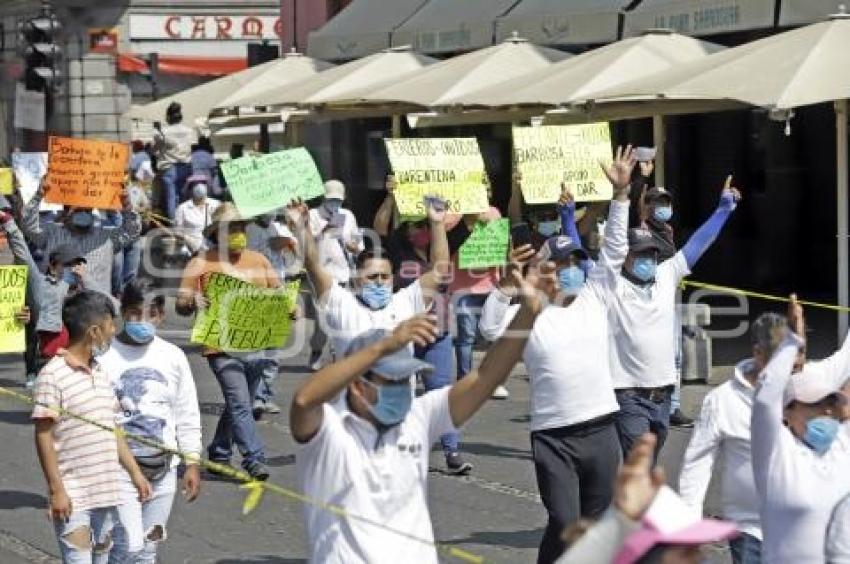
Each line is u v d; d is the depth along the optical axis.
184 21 42.62
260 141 27.52
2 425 14.79
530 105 18.34
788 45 15.45
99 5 41.50
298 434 6.09
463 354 14.46
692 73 15.91
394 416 6.14
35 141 42.44
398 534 6.16
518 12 22.61
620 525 4.61
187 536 10.98
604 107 17.89
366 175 28.28
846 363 7.80
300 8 31.17
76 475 8.21
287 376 17.17
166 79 42.59
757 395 6.79
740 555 7.76
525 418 14.58
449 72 20.38
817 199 21.45
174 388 8.95
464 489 12.10
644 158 13.09
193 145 27.47
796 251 21.73
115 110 41.72
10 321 10.82
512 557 10.25
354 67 22.56
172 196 26.00
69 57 41.25
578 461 9.02
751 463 7.36
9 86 42.84
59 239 15.55
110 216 19.31
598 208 13.74
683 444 12.98
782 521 6.79
